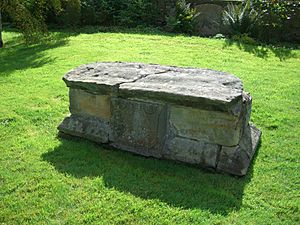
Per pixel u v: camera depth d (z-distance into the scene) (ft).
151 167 7.98
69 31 27.12
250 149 8.39
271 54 19.44
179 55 18.62
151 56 18.30
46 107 11.69
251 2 23.94
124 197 6.88
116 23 29.35
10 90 13.43
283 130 10.12
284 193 7.20
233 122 7.49
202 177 7.61
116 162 8.20
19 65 17.40
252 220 6.35
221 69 16.24
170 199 6.84
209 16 26.58
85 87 8.73
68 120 9.43
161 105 7.99
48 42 22.81
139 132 8.38
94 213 6.42
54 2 25.17
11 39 25.50
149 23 28.73
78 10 28.12
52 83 14.23
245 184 7.43
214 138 7.80
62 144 9.07
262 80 14.74
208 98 7.30
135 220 6.27
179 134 8.13
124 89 8.13
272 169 8.10
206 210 6.55
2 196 6.89
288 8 23.38
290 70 16.46
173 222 6.23
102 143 8.91
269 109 11.57
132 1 28.76
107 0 29.89
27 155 8.47
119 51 19.44
